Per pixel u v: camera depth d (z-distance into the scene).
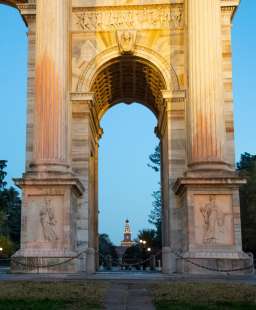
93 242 40.12
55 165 31.75
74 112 35.41
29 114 35.22
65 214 30.80
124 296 19.58
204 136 32.06
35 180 31.02
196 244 30.38
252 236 70.12
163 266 31.12
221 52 34.09
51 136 32.22
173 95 35.22
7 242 96.56
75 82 35.94
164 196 38.81
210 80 32.81
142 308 17.05
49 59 33.28
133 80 41.22
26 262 29.98
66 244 30.50
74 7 36.91
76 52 36.41
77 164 34.78
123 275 28.52
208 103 32.53
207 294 19.69
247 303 17.69
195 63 33.25
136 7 36.75
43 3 34.00
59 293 19.66
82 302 17.75
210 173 31.09
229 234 30.53
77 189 32.44
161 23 36.56
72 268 29.91
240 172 77.81
